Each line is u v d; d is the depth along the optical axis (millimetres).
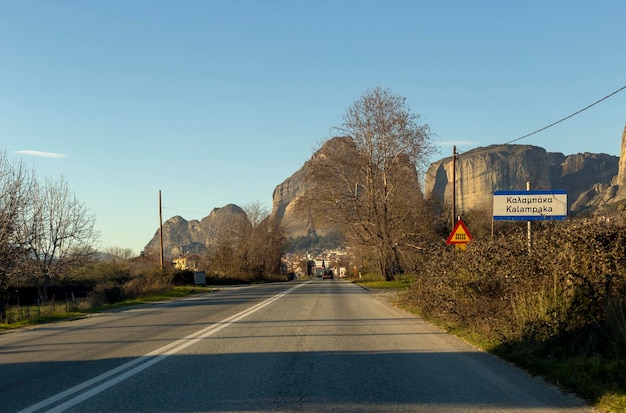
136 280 41750
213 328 15469
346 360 10117
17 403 7137
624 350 8836
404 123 48219
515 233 14297
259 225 91625
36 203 34062
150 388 7902
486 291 13609
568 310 10414
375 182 48188
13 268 27438
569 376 8039
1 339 14805
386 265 51094
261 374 8836
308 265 169000
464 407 6773
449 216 53750
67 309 25297
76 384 8266
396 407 6781
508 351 10445
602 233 11094
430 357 10430
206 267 90375
